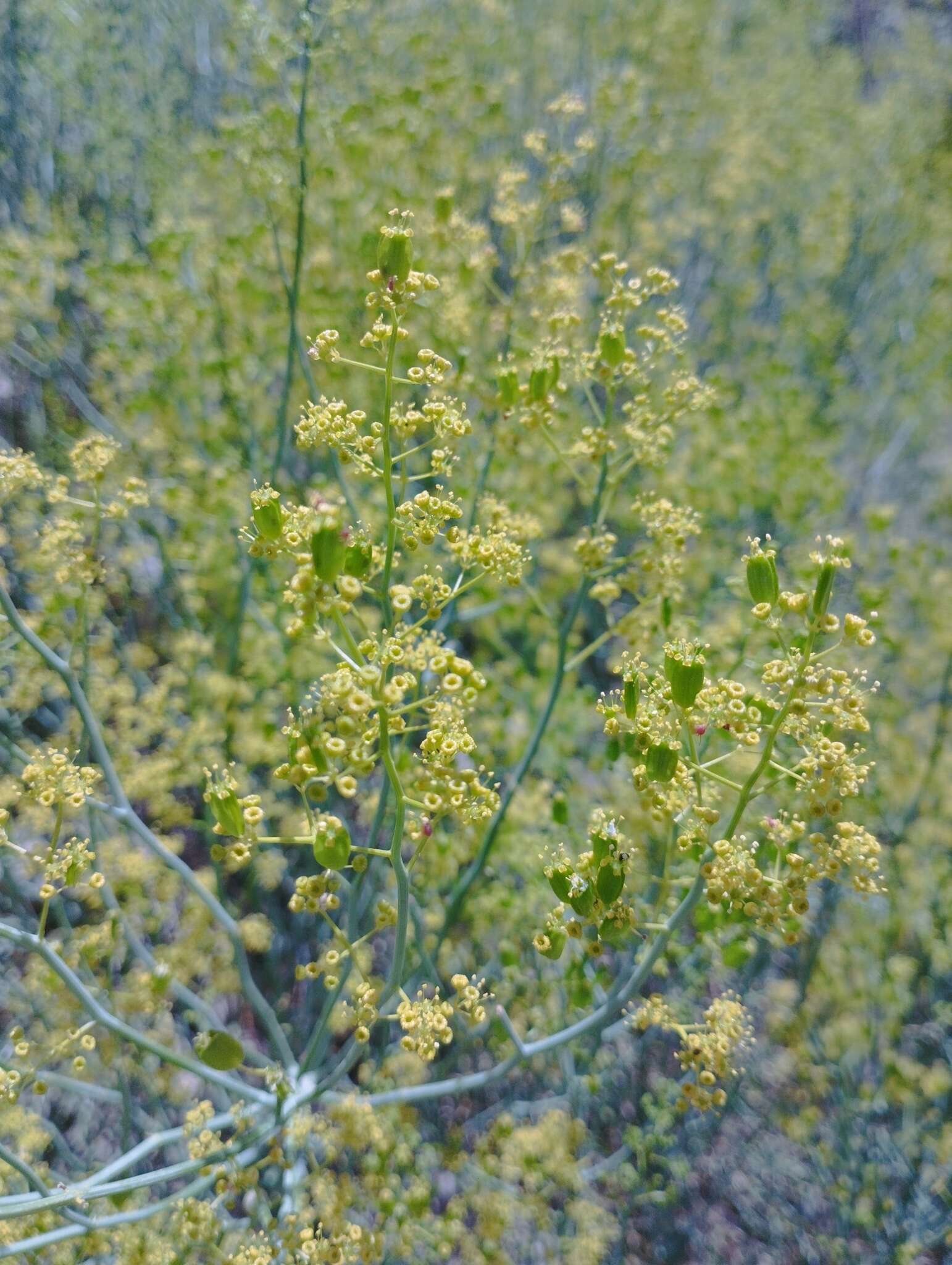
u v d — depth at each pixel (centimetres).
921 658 414
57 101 507
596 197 536
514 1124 312
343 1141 261
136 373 409
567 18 646
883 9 959
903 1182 369
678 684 185
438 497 205
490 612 415
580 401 472
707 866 190
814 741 185
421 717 342
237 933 279
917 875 359
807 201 641
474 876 341
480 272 357
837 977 354
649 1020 208
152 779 332
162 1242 250
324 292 433
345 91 498
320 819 184
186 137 518
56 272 413
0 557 388
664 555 307
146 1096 359
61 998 291
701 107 635
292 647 376
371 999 198
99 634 394
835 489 441
